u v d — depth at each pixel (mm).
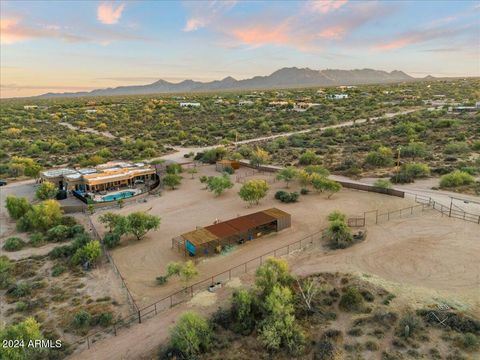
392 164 64625
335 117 127875
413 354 19891
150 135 115938
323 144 86938
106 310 26797
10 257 36500
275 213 41250
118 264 34094
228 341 22391
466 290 25797
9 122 147250
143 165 69688
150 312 26297
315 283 27953
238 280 29906
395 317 22953
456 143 70562
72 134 119875
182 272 29109
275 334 21547
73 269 33438
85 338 23828
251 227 37750
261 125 121375
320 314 24156
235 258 33969
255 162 72875
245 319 23859
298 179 57875
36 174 66875
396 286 26766
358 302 24500
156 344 22797
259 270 27172
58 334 24266
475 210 41000
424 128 90750
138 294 28781
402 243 34031
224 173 66875
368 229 38156
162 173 69750
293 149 85562
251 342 22234
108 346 22875
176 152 93812
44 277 32188
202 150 95000
